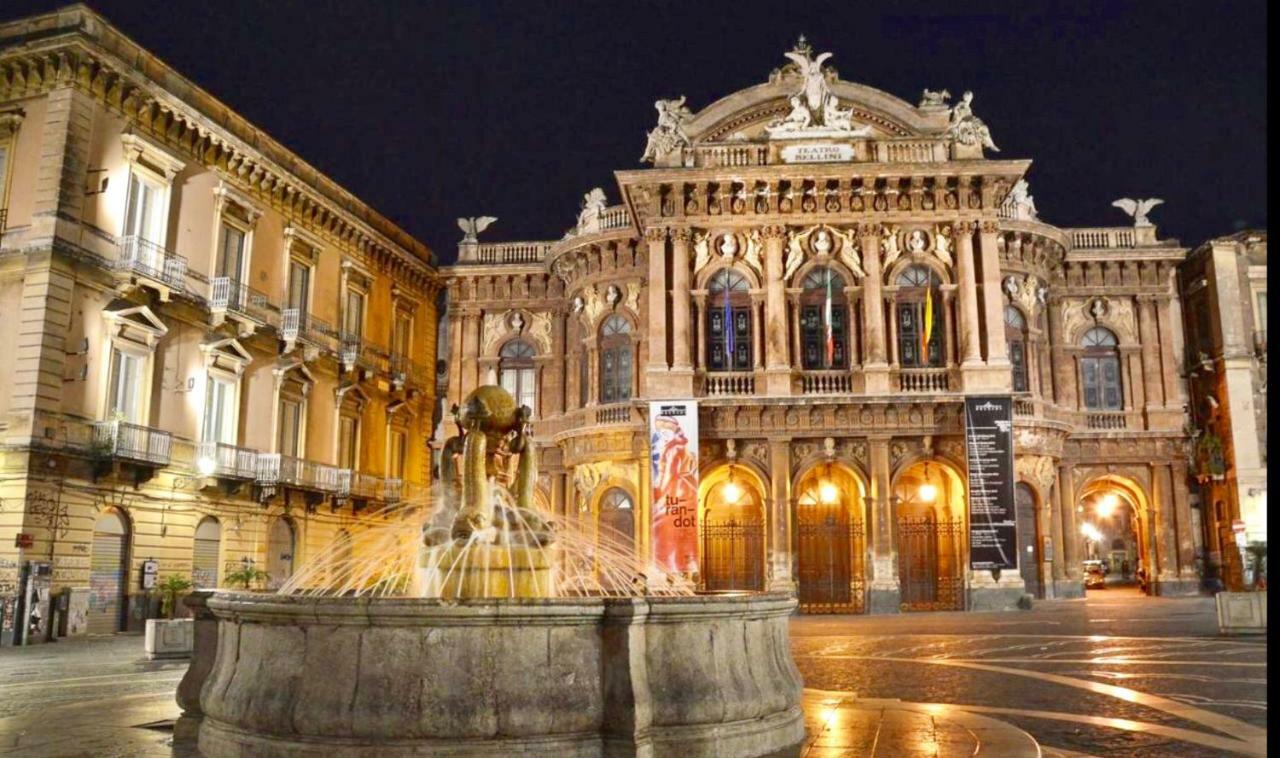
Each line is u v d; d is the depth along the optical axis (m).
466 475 11.88
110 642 28.36
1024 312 43.62
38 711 13.18
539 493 46.69
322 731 8.58
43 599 28.20
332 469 41.56
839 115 41.41
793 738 10.35
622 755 8.73
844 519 41.56
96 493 30.55
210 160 35.97
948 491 40.81
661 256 40.62
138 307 31.97
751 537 40.81
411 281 50.06
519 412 12.41
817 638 27.25
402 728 8.46
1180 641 24.25
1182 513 45.59
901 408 39.06
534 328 48.91
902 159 40.75
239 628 9.57
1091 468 46.09
